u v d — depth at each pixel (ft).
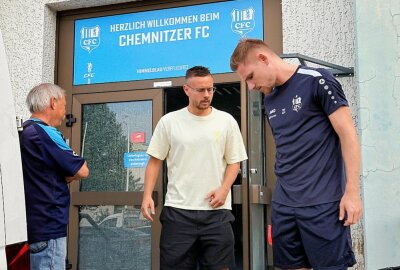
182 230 9.34
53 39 14.85
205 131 9.61
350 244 6.88
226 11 13.41
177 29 13.80
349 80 11.55
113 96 14.16
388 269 7.98
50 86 9.43
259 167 12.10
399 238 9.55
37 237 8.43
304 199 6.91
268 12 13.04
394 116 9.88
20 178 6.24
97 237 13.79
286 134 7.18
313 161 6.93
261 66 7.25
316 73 6.91
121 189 13.84
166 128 9.84
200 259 9.60
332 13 11.98
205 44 13.50
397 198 9.66
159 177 13.20
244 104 12.43
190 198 9.43
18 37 14.66
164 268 9.43
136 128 13.96
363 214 9.82
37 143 8.57
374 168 9.82
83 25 14.80
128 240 13.50
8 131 6.13
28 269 6.25
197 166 9.50
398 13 10.11
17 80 14.48
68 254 13.83
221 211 9.50
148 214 9.71
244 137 12.26
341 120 6.68
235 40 13.25
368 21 10.25
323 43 11.95
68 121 14.47
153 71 13.89
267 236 12.34
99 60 14.48
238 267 12.98
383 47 10.11
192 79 9.51
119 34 14.37
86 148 14.30
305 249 6.95
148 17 14.12
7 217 5.91
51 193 8.64
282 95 7.24
